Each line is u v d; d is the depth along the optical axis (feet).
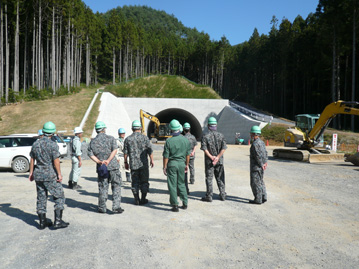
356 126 152.97
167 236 14.90
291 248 13.55
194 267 11.41
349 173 38.52
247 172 39.68
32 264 11.46
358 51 150.41
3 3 137.08
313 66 185.98
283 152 57.06
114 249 13.12
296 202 22.75
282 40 223.30
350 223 17.57
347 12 130.41
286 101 236.02
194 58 384.47
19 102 131.34
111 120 124.06
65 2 177.06
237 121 135.23
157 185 29.81
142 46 331.77
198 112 163.12
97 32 283.79
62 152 46.52
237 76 372.79
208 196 22.52
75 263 11.59
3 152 40.37
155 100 161.48
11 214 18.83
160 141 115.55
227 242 14.19
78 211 19.58
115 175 19.13
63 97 146.72
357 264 11.93
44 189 16.07
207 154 22.08
